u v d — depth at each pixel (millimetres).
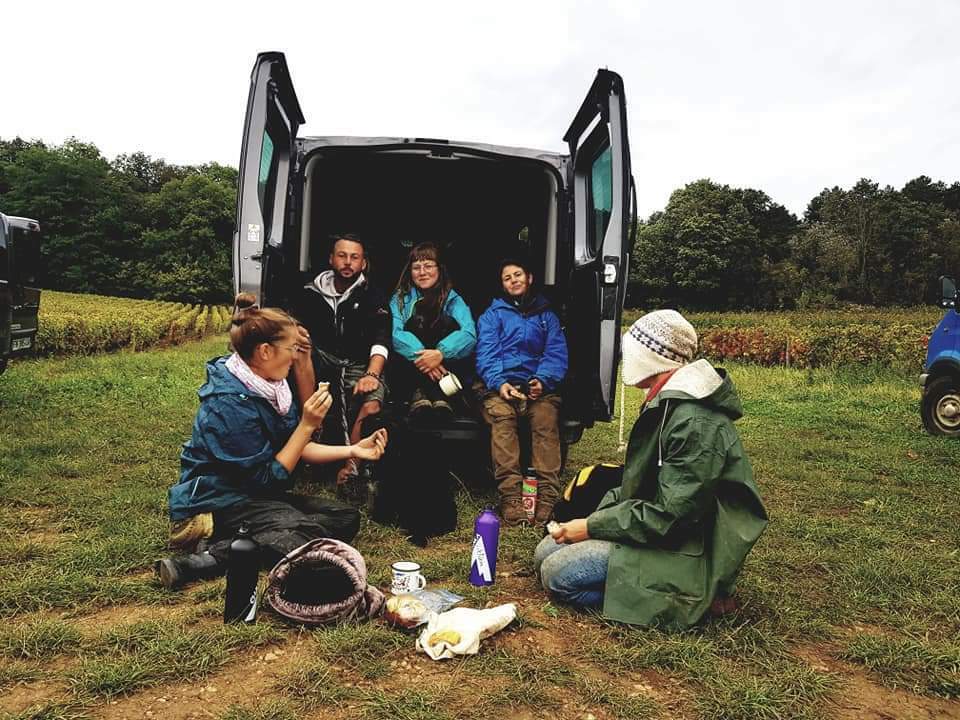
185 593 3281
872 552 4320
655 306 71938
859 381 15391
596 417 4824
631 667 2789
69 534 4121
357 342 5133
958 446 8164
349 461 4848
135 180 93188
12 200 70875
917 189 99000
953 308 8977
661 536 3010
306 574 3006
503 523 4633
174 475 5371
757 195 81938
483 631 2906
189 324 29969
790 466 6844
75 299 46094
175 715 2352
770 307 71250
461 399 5219
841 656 3000
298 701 2445
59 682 2525
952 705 2689
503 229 6445
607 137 4922
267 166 4742
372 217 6312
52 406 8352
